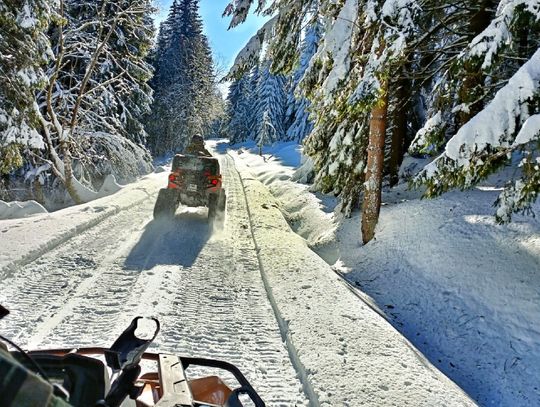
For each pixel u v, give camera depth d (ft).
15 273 18.69
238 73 34.88
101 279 19.16
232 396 6.79
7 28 39.19
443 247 25.21
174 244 26.50
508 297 19.45
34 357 5.77
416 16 21.34
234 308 17.20
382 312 20.63
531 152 17.49
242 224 35.09
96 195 52.75
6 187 62.54
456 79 21.62
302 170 75.51
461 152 18.20
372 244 30.68
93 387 5.65
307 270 22.06
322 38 29.27
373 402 10.37
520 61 26.66
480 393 15.48
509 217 20.36
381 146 30.96
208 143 272.31
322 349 13.14
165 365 7.62
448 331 19.21
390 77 27.96
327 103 26.86
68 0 64.90
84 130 57.57
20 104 41.14
